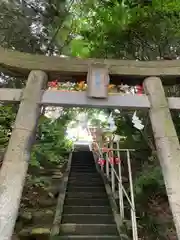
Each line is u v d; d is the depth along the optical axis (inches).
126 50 202.5
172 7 176.6
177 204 98.9
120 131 235.5
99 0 198.4
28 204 225.8
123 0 184.4
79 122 319.6
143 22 186.5
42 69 131.0
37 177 266.8
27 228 187.3
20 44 213.3
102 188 261.4
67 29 216.8
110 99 123.3
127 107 123.1
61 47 221.9
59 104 120.6
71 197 241.9
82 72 131.8
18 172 101.5
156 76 133.3
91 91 121.6
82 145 518.6
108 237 174.6
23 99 119.5
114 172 218.8
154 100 124.0
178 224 95.3
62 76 135.4
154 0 175.8
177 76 134.0
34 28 212.4
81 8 210.8
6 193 96.9
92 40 199.6
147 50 202.8
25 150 106.8
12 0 201.5
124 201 219.5
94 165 354.3
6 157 104.7
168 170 106.3
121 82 140.4
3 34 205.8
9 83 213.6
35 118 115.9
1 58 131.2
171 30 187.2
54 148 343.0
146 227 188.2
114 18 188.2
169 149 110.6
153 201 199.9
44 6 208.8
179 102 126.6
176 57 198.2
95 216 202.7
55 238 166.6
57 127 322.7
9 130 207.8
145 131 211.3
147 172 213.3
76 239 172.1
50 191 249.9
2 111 206.5
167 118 118.8
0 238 88.7
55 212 206.5
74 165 353.7
